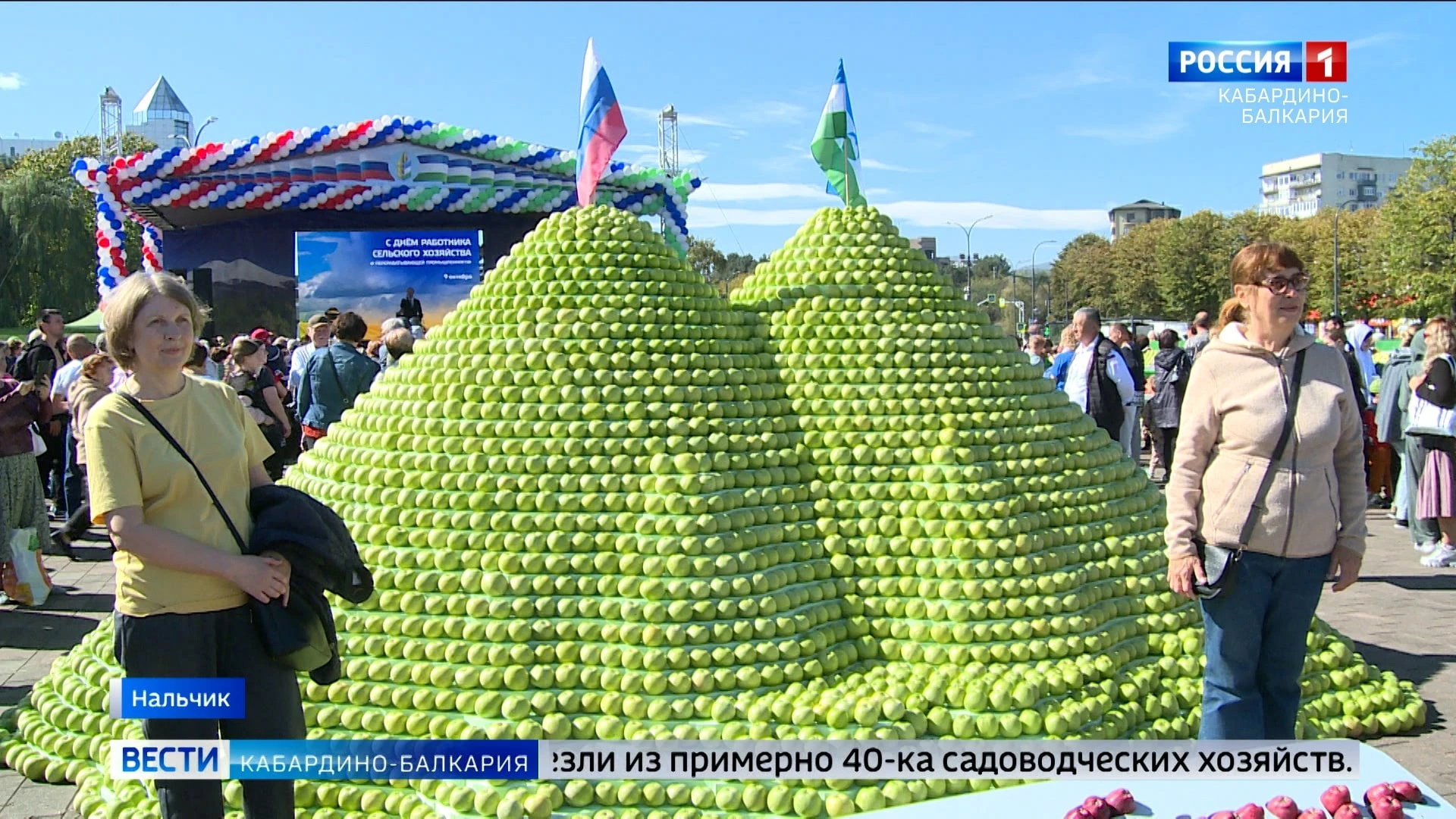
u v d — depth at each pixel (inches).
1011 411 213.0
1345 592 315.9
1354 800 128.7
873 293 223.8
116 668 190.1
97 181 783.7
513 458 183.6
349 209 841.5
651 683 163.2
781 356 216.7
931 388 208.4
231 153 789.2
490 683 164.4
